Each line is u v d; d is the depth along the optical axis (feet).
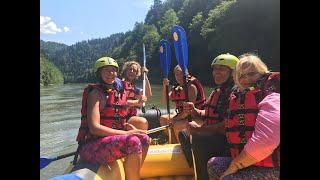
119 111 8.39
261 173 5.98
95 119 7.62
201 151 8.11
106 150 7.45
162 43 12.65
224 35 72.69
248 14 64.85
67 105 60.39
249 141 5.86
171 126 11.46
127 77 13.29
